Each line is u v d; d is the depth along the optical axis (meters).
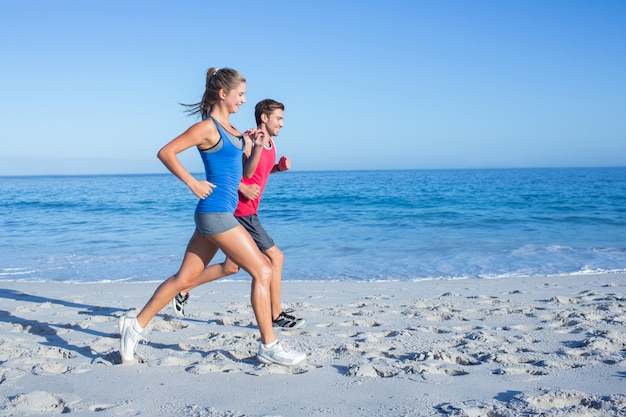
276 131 4.43
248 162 4.12
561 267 9.33
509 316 5.11
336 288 7.39
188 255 3.41
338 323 4.86
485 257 10.48
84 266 9.93
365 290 7.17
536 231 14.72
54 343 4.07
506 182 54.44
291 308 5.69
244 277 8.59
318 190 40.06
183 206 25.94
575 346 3.88
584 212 19.89
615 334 4.09
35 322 4.91
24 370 3.30
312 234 14.44
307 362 3.49
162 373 3.25
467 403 2.64
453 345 4.01
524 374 3.15
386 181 65.50
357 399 2.77
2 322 4.88
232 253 3.24
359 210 22.00
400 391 2.88
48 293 6.92
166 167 3.04
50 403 2.74
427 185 48.28
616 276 8.10
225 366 3.36
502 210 21.09
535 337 4.18
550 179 64.81
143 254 11.27
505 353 3.65
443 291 7.00
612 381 3.00
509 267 9.41
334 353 3.76
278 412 2.60
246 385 3.01
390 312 5.37
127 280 8.59
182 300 4.59
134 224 17.89
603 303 5.60
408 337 4.23
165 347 3.97
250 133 4.07
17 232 15.92
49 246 12.73
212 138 3.14
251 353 3.66
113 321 4.96
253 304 3.32
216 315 5.27
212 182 3.20
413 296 6.61
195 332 4.45
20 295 6.72
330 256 10.86
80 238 14.21
